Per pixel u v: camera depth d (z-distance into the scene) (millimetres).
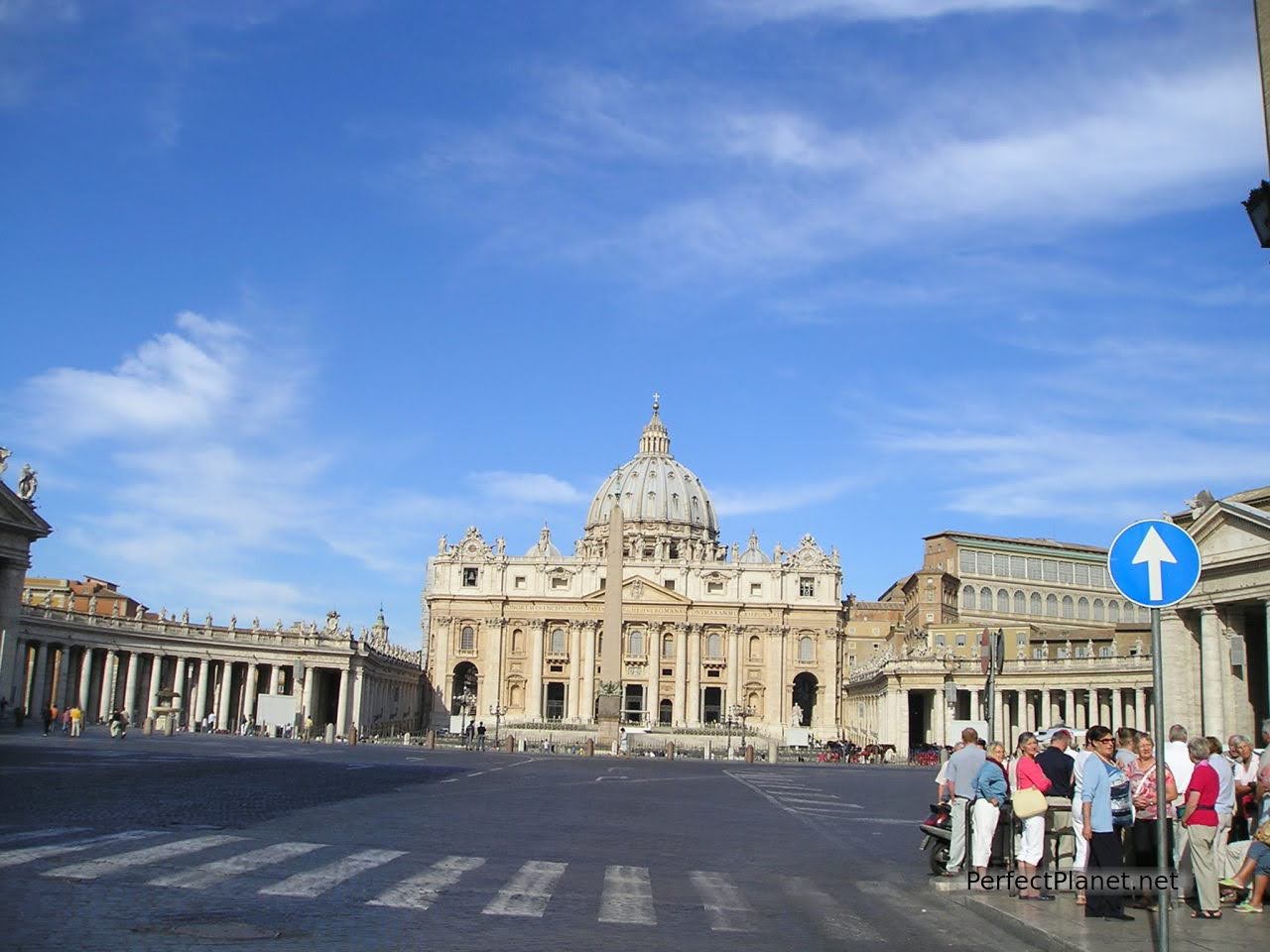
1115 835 16234
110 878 15516
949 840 20297
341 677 119688
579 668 166500
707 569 169250
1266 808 16578
